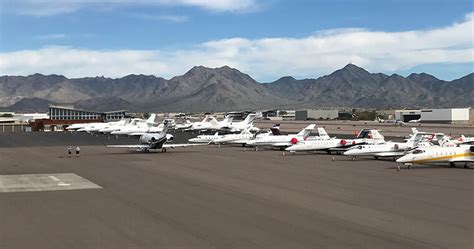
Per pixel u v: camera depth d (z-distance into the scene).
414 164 64.69
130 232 26.91
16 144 115.62
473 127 160.00
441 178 49.84
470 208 33.00
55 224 29.17
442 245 23.59
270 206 34.19
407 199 36.75
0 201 37.62
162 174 54.62
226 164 66.25
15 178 52.25
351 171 57.00
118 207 34.47
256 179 49.59
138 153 87.81
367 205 34.28
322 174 53.97
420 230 26.66
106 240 25.27
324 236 25.48
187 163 67.94
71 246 24.25
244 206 34.28
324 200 36.50
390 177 50.88
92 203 36.28
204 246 23.86
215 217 30.56
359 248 23.17
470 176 51.50
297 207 33.72
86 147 105.88
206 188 43.34
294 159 74.19
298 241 24.55
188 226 28.14
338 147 82.81
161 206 34.62
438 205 34.12
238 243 24.31
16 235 26.61
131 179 50.38
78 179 50.94
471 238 24.91
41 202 37.00
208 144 113.25
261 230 26.97
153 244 24.36
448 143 73.56
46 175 54.94
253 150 94.75
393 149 71.00
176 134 158.88
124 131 144.38
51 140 131.62
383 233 26.03
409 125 185.50
